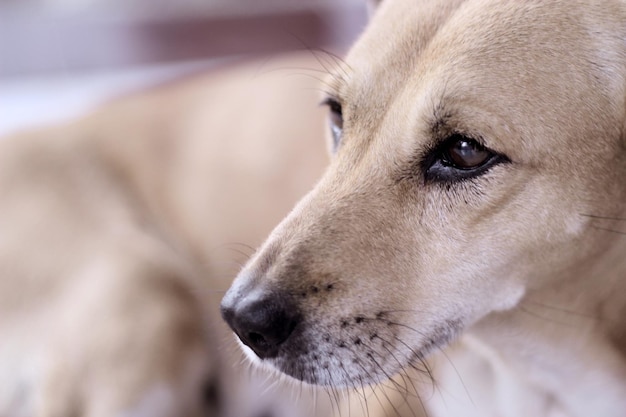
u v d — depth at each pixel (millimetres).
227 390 691
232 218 702
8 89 1118
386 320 501
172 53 1219
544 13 504
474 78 492
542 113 491
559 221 499
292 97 706
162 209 730
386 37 524
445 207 500
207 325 688
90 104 1013
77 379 660
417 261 503
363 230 501
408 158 503
